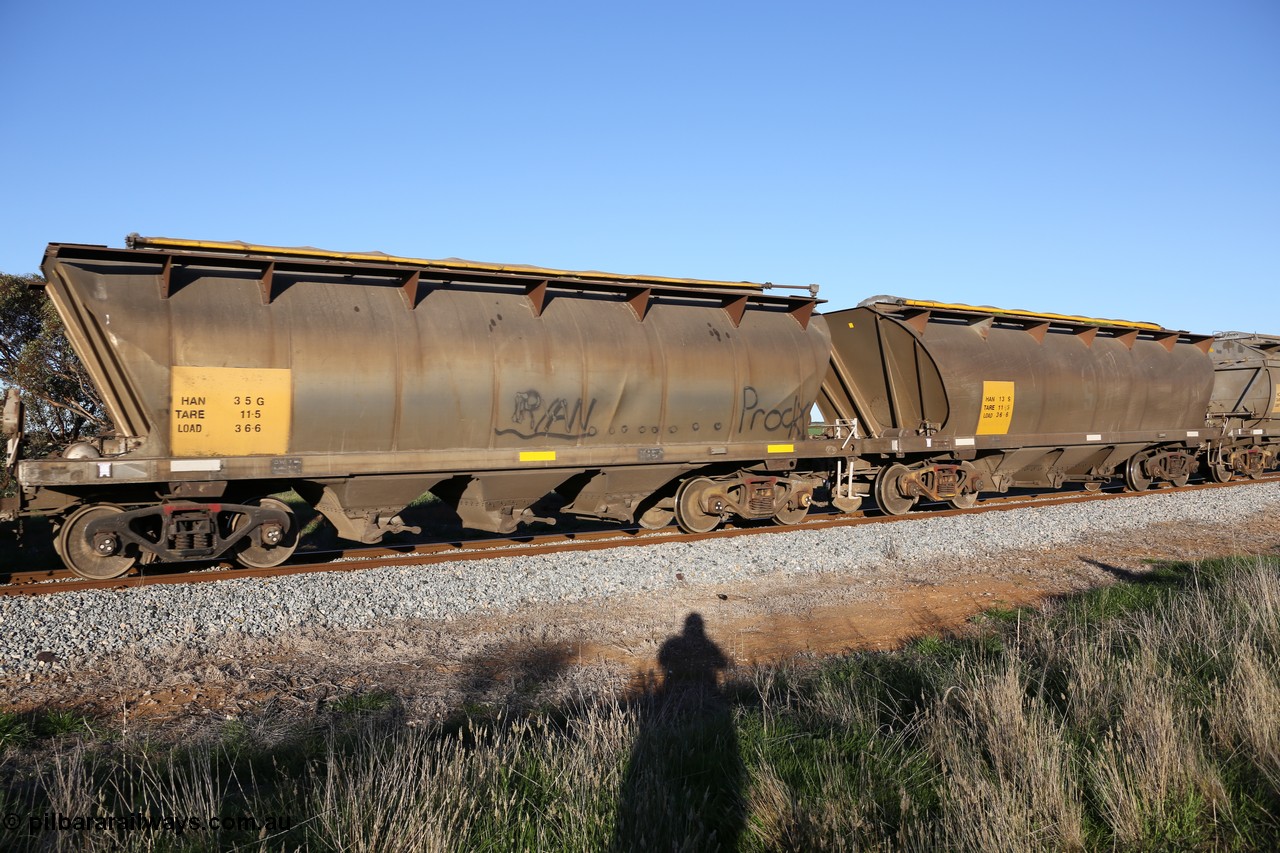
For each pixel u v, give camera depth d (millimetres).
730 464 13719
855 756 5328
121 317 8977
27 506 9336
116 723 6105
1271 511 17156
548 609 9344
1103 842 4320
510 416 11008
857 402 16234
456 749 5273
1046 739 5023
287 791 4848
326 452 10094
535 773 5023
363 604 8930
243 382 9484
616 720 5699
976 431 15789
